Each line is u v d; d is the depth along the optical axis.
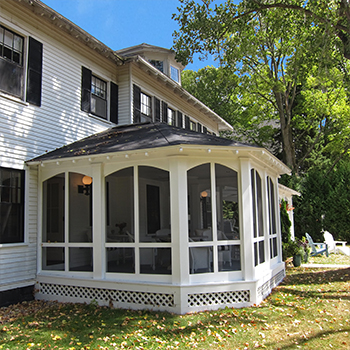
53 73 8.99
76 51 9.88
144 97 12.75
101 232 7.32
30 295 7.88
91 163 7.57
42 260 8.22
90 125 10.23
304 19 11.47
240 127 30.69
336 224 19.50
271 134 27.89
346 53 10.52
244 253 6.90
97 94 10.88
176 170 6.71
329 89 23.94
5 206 7.50
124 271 7.45
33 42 8.40
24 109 8.06
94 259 7.33
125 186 10.67
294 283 9.00
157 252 8.02
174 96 14.96
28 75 8.19
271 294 7.71
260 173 8.36
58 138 9.02
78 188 9.23
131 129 9.63
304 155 26.17
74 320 6.06
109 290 7.12
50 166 8.09
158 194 10.61
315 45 10.79
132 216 10.48
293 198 20.48
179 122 15.28
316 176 20.50
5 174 7.55
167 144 6.75
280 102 24.66
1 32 7.70
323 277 9.70
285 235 13.10
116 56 11.00
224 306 6.57
